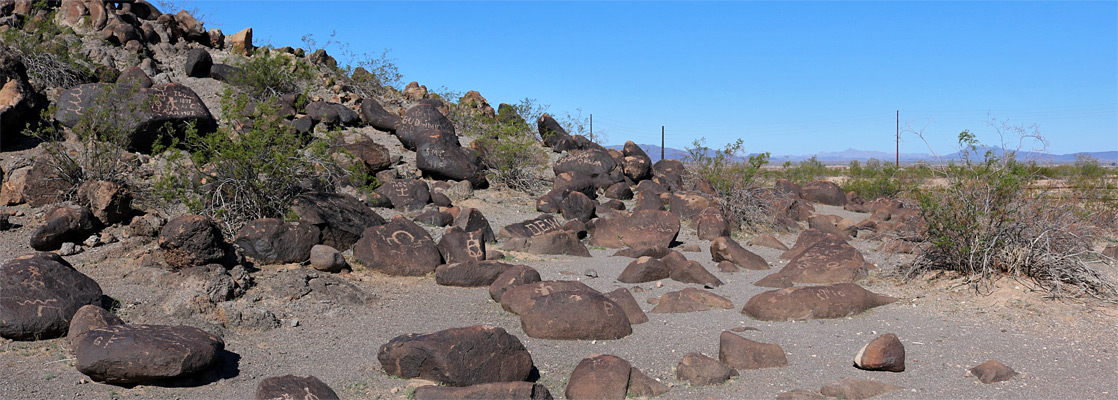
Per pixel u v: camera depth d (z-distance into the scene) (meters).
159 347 5.27
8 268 6.74
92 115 13.09
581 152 20.78
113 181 11.97
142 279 8.34
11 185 11.36
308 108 20.03
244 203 11.26
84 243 9.96
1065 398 5.29
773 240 13.35
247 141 11.34
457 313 8.03
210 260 8.51
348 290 8.45
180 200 11.44
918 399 5.28
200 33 25.56
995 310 7.85
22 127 13.72
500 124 23.45
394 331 7.23
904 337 7.02
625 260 11.66
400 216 10.80
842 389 5.36
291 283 8.34
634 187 20.22
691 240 14.00
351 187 14.94
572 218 15.38
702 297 8.32
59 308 6.57
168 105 14.59
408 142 20.02
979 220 8.92
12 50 16.95
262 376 5.74
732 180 16.64
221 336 6.69
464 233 10.88
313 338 6.89
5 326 6.19
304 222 10.09
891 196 22.98
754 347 6.18
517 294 8.09
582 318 7.02
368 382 5.62
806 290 7.92
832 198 20.89
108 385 5.33
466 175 17.25
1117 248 11.16
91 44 20.50
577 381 5.45
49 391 5.15
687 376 5.77
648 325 7.56
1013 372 5.81
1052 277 8.62
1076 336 6.87
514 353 5.76
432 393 5.11
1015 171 9.09
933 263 9.52
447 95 27.61
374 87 26.17
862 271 9.82
